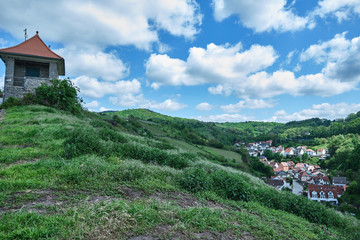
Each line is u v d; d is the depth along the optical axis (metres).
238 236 3.87
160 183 6.39
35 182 4.70
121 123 48.97
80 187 4.85
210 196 6.51
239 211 5.96
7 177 5.05
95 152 8.18
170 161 9.88
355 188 48.62
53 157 7.05
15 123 11.69
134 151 9.62
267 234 4.38
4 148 7.64
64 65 22.70
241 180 8.07
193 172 7.64
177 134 69.38
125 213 3.50
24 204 3.73
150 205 4.25
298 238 4.88
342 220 8.68
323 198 51.88
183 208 4.64
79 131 8.98
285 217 6.77
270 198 8.57
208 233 3.68
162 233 3.32
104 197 4.52
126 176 5.99
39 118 12.66
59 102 19.28
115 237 3.01
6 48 20.11
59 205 3.82
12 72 19.92
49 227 2.93
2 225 2.88
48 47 21.97
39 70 22.02
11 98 18.28
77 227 3.00
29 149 7.52
